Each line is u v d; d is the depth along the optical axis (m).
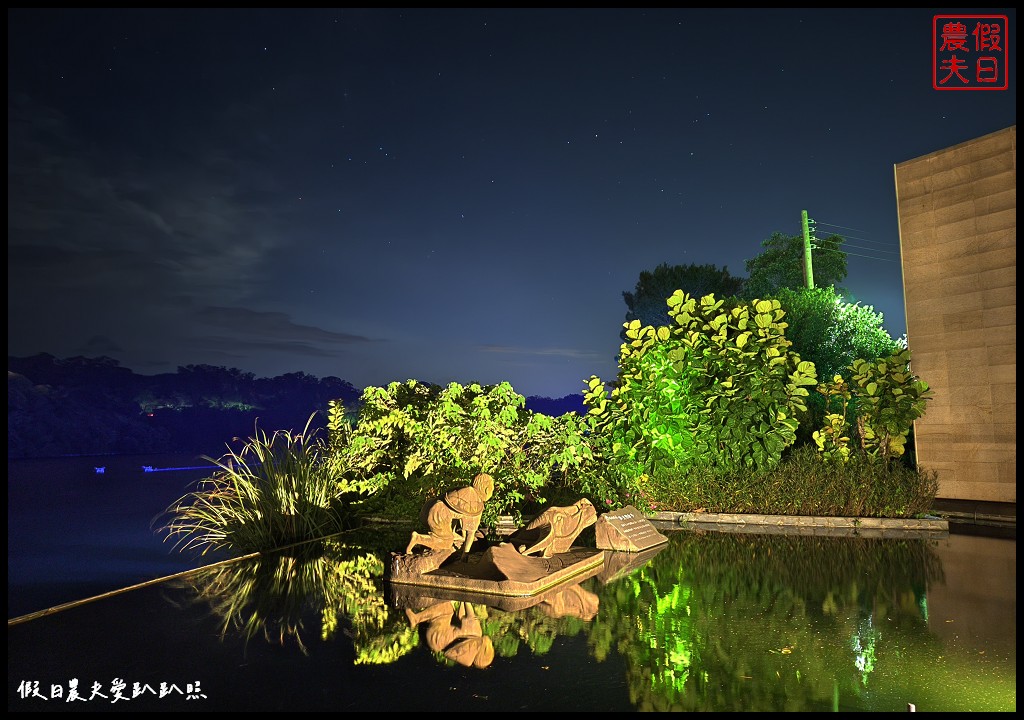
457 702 3.52
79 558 9.04
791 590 6.00
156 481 22.69
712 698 3.55
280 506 8.73
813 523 9.80
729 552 7.91
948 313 11.41
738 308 11.21
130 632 4.82
